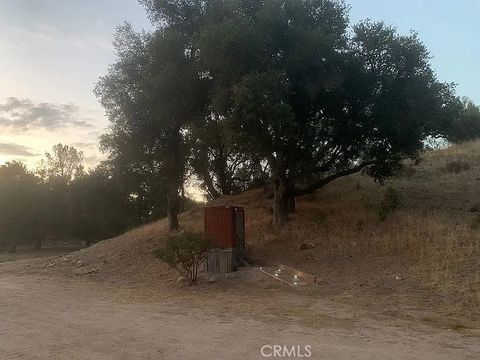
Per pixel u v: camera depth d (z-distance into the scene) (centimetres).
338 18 1862
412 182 2486
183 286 1555
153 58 1983
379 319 1038
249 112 1634
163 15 2191
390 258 1562
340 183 2667
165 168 2291
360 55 1859
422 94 1852
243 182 3055
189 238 1562
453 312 1080
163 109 1980
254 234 2025
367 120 1872
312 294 1340
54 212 5584
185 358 729
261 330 931
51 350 784
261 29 1753
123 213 4959
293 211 2197
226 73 1753
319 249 1764
